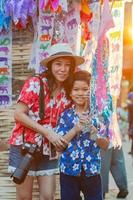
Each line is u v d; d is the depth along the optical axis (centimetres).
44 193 362
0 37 427
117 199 540
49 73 363
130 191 593
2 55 429
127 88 1817
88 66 441
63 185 356
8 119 430
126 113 1486
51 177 363
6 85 430
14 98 431
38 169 362
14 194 427
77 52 438
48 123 362
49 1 401
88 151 351
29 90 360
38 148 354
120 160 542
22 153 354
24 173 347
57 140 346
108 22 387
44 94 361
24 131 359
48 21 425
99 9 435
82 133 350
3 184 428
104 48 400
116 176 542
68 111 354
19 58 430
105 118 368
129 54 1216
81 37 441
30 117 361
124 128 1469
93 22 438
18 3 400
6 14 408
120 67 480
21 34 428
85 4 438
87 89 353
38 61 425
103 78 387
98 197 357
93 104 358
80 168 350
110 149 515
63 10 407
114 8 473
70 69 361
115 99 480
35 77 364
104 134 359
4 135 430
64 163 352
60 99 362
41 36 425
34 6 408
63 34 430
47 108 361
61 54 354
